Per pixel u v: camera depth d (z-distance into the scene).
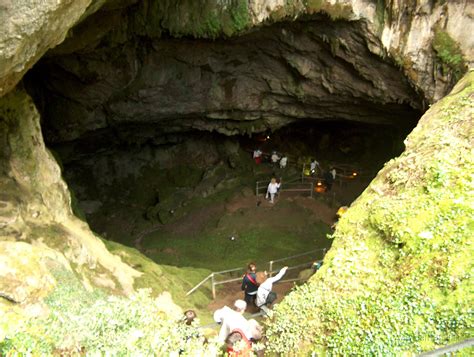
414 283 4.91
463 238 4.97
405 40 10.78
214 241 15.55
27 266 5.41
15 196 7.05
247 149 21.62
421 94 11.62
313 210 16.84
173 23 11.62
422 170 6.23
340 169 20.69
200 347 4.70
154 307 5.30
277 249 14.58
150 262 9.77
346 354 4.83
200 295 9.90
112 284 7.70
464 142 6.28
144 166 20.64
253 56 13.75
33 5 4.56
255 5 10.70
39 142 8.05
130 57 13.41
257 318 8.17
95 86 13.93
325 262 6.18
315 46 12.45
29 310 5.07
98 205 19.47
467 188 5.51
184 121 17.30
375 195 6.57
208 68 14.29
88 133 16.31
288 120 17.06
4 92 5.85
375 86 12.76
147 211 18.75
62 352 4.34
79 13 5.67
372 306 5.02
